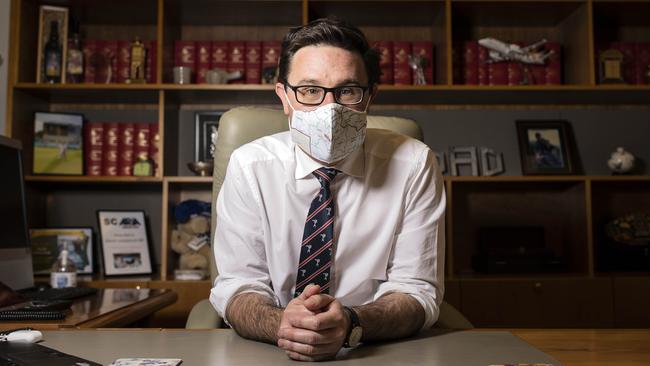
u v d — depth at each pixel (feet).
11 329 3.80
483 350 2.90
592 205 10.32
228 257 4.22
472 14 9.80
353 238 4.18
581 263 9.39
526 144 9.87
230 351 2.93
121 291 6.10
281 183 4.31
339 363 2.74
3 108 9.07
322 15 9.79
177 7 9.42
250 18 9.91
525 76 9.60
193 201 9.44
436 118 10.26
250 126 5.28
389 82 9.53
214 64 9.68
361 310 3.21
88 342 3.06
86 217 10.07
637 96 9.63
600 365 2.64
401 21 10.11
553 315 8.59
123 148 9.59
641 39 10.42
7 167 5.98
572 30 9.80
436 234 4.25
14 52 8.95
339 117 3.80
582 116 10.30
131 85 9.02
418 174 4.31
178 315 8.35
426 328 3.69
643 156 10.28
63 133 9.45
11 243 5.87
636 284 8.67
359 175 4.24
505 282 8.62
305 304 2.88
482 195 10.23
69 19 9.61
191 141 10.09
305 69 3.87
